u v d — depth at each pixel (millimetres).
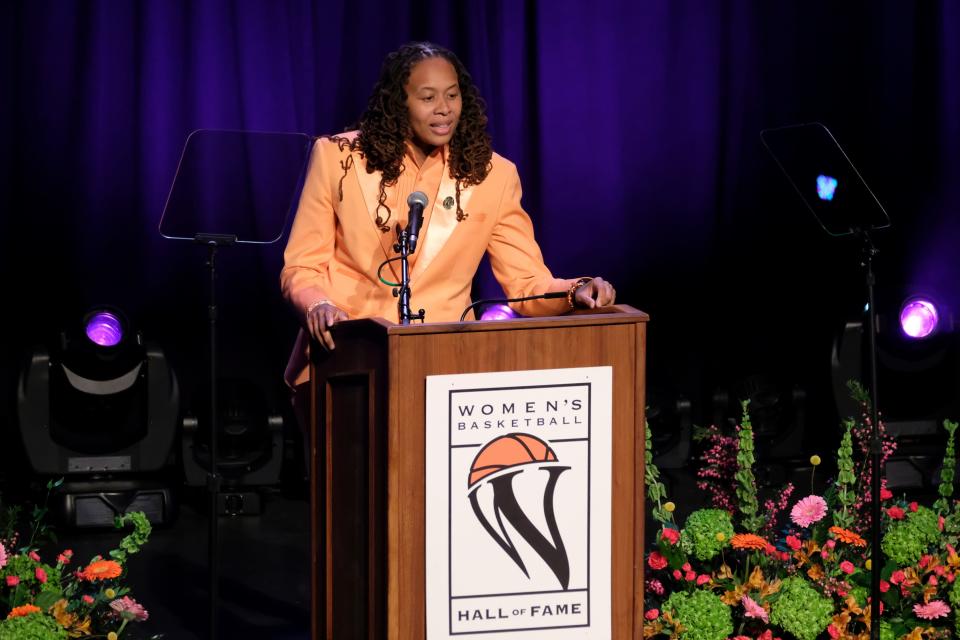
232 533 17062
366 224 11680
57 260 19609
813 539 11836
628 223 21281
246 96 19469
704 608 11000
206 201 18188
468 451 8992
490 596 9117
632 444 9320
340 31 20031
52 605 10945
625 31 20859
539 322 9000
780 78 21359
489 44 20359
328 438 9984
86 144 19359
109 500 17062
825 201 11758
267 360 20438
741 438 12047
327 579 10070
